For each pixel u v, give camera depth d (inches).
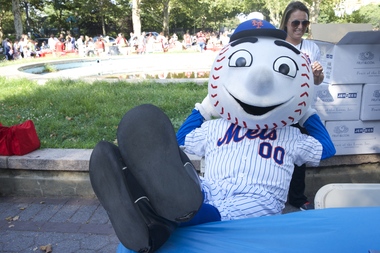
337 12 1499.8
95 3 1635.1
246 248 63.6
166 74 608.7
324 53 158.1
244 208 78.4
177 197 57.9
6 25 1807.3
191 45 1338.6
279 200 84.4
